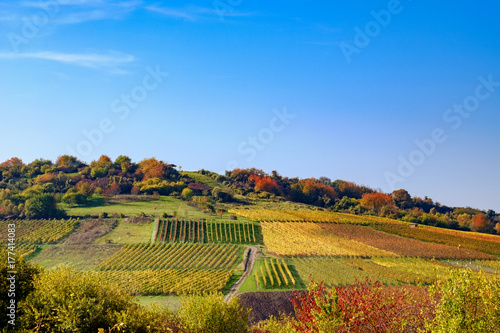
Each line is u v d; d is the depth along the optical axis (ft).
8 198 359.25
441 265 260.01
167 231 317.42
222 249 286.46
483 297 53.98
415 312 60.59
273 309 176.14
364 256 280.92
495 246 329.11
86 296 67.82
